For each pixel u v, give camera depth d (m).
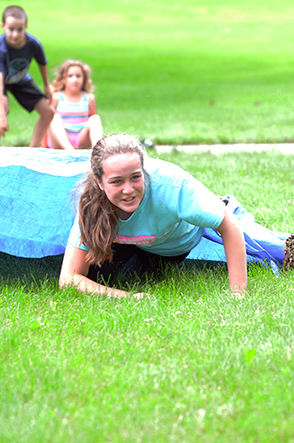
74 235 4.68
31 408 3.14
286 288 4.76
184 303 4.58
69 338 3.97
